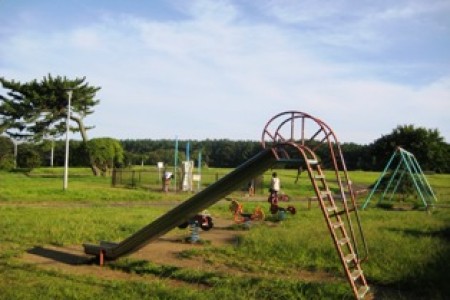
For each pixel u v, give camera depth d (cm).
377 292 749
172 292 709
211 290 732
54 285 735
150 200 2500
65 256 991
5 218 1514
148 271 865
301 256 962
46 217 1562
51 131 4784
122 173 3559
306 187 3625
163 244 1155
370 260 910
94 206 2091
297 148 700
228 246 1098
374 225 1467
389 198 2759
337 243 652
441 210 2159
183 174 3156
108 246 948
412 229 1369
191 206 835
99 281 783
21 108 4575
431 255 950
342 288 730
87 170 5853
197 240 1181
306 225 1469
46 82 4597
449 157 6075
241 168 772
